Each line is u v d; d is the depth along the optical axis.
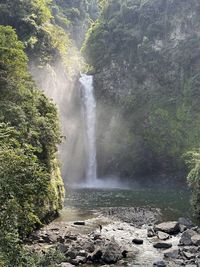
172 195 49.78
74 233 27.61
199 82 61.53
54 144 32.06
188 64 63.44
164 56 65.25
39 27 53.06
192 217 34.12
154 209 38.28
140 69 66.75
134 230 29.23
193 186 34.84
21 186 12.45
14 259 11.55
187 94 62.34
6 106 26.78
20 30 51.34
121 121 66.50
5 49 29.81
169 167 61.91
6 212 11.85
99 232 28.09
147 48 66.81
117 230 29.06
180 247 24.34
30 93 31.28
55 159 36.97
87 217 33.94
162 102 64.12
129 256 22.61
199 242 24.77
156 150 62.84
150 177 64.00
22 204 13.08
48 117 32.69
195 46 63.16
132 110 65.94
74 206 39.94
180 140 60.91
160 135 62.75
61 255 13.43
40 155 30.48
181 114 61.91
